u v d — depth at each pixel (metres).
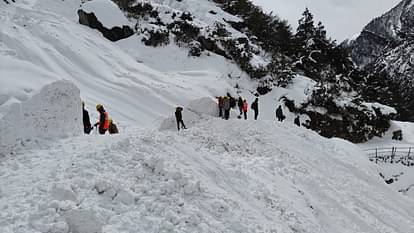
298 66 37.06
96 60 25.11
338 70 39.44
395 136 32.94
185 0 39.97
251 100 29.75
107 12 30.34
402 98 48.22
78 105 9.97
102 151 7.25
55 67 22.20
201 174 7.69
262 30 40.78
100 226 5.32
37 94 9.22
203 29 33.91
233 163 9.74
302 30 44.25
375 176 15.87
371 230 9.85
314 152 15.17
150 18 33.56
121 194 6.08
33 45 23.30
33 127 8.66
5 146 7.95
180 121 15.58
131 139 8.05
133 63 27.33
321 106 31.03
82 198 5.83
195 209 6.22
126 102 21.48
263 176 9.72
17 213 5.38
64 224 5.16
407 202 14.50
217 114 18.55
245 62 32.28
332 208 10.16
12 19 26.03
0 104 16.33
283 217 7.93
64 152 7.75
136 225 5.56
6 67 18.83
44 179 6.34
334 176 13.34
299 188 10.20
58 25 27.44
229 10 42.56
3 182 6.38
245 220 6.61
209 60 31.16
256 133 14.75
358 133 31.48
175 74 27.97
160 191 6.43
